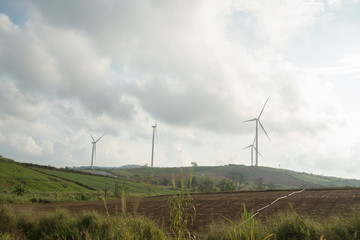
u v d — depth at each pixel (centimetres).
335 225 745
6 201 3031
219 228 818
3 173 6312
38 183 6084
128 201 2620
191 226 1055
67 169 9356
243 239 656
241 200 2116
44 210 2058
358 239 636
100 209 1967
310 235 702
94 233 855
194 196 2914
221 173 17088
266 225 822
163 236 736
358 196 1995
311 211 1305
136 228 784
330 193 2414
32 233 1085
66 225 1061
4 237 938
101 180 8225
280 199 2022
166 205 1977
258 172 17762
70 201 3566
